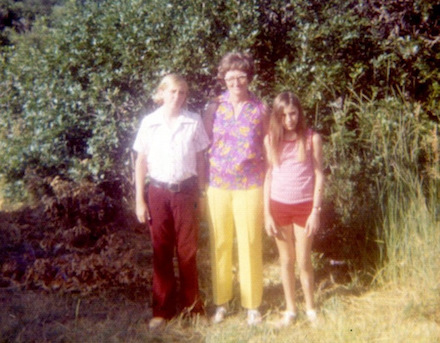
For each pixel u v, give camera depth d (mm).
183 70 5383
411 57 5828
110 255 4812
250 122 3932
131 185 6133
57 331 4066
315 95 5262
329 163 5277
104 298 4566
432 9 6031
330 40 5473
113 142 5691
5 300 4492
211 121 4047
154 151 3928
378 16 5980
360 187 5160
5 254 5129
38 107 6277
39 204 6141
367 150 5328
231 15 5430
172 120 3908
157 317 4195
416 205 4883
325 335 3994
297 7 5539
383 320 4195
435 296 4418
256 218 4051
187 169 3930
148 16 5539
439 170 5199
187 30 5387
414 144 5176
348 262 5117
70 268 4668
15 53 7480
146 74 5523
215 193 4059
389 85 5848
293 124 3863
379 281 4801
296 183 3975
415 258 4699
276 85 5410
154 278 4168
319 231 5191
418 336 3953
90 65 5918
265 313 4445
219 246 4172
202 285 4938
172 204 3969
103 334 4043
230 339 3906
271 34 5660
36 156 6418
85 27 5930
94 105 5746
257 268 4180
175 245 4203
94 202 5211
